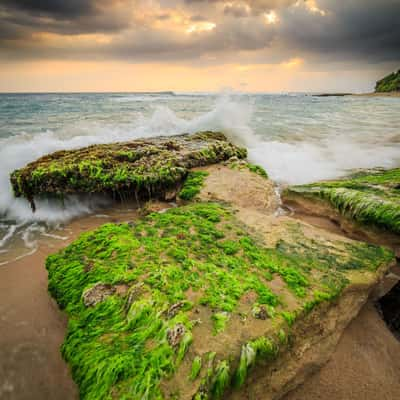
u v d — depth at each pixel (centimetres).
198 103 3538
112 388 209
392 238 484
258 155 1081
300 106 3644
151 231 417
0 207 633
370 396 259
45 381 253
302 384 264
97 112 2255
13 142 1019
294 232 449
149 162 710
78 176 634
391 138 1438
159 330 246
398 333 326
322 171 945
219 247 388
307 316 286
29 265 423
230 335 243
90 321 275
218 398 211
